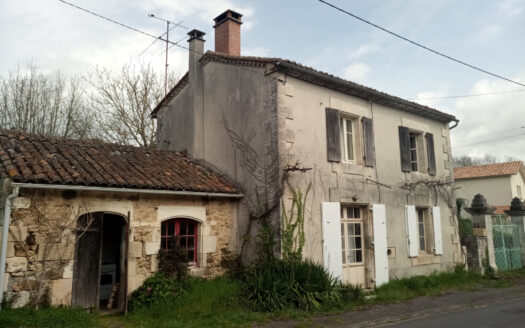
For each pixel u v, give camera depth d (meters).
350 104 10.57
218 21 11.91
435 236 12.02
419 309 8.14
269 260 8.43
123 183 7.55
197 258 8.94
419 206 12.01
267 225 8.69
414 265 11.34
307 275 8.07
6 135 8.52
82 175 7.35
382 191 10.90
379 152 11.08
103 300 8.77
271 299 7.41
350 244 10.15
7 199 6.44
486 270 12.81
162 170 9.20
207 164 10.80
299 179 9.00
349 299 8.49
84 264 7.25
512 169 28.75
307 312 7.38
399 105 11.84
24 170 6.79
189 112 11.58
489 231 13.37
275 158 8.73
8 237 6.48
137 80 17.86
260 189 8.99
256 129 9.33
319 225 9.22
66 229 7.09
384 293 9.44
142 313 7.11
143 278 7.89
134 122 17.48
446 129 13.73
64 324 6.16
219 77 10.82
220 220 9.30
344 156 10.52
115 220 9.79
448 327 6.79
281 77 9.09
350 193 10.03
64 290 6.95
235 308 7.36
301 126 9.27
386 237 10.63
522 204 14.91
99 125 17.69
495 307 8.65
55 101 17.25
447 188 13.09
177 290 7.73
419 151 12.80
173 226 8.75
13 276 6.48
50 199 6.99
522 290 10.55
